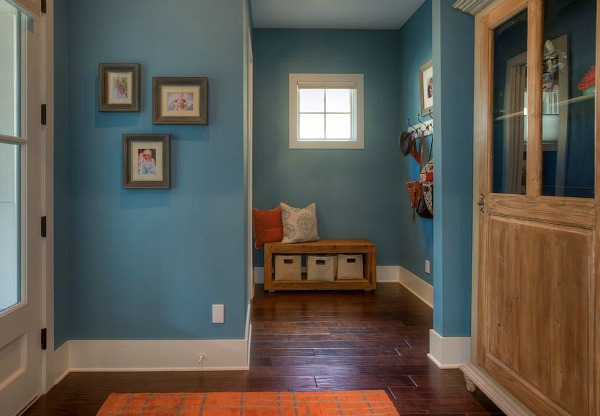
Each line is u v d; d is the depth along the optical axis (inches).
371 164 213.2
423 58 178.7
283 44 209.5
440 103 112.7
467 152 112.9
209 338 115.3
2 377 86.4
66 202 112.1
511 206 88.5
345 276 195.9
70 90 112.0
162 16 113.0
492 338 96.2
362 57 211.3
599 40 64.5
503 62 93.6
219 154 114.1
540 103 79.9
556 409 74.5
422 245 183.6
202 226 114.5
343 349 128.4
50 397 99.3
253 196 210.7
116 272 114.0
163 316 114.8
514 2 87.0
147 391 102.2
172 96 112.0
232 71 113.7
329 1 177.3
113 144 113.0
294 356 123.3
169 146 112.2
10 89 88.9
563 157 74.2
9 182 89.0
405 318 157.8
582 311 68.5
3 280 87.4
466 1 102.0
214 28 113.3
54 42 104.7
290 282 194.2
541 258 78.7
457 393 101.9
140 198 113.8
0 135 84.4
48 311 101.3
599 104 64.8
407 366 116.5
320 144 211.6
